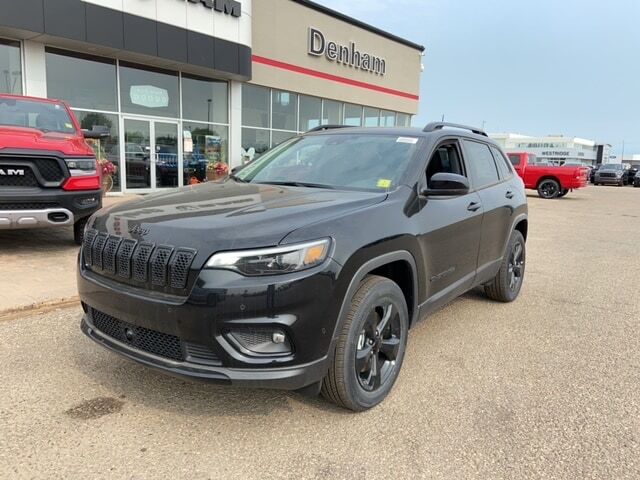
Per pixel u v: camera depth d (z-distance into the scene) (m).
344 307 2.78
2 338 4.06
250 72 16.20
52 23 11.36
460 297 5.79
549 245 9.87
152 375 3.50
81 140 7.09
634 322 5.11
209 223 2.74
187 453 2.66
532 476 2.56
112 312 2.88
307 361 2.65
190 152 15.89
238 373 2.56
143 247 2.75
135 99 14.25
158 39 13.37
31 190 6.10
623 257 8.80
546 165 22.81
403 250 3.22
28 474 2.45
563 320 5.09
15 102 7.25
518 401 3.34
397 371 3.35
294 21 18.62
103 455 2.61
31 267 6.02
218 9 14.67
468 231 4.19
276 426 2.94
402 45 24.80
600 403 3.35
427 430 2.95
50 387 3.30
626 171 40.59
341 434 2.88
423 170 3.72
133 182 14.52
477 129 5.18
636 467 2.66
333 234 2.76
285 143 4.70
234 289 2.51
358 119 23.14
